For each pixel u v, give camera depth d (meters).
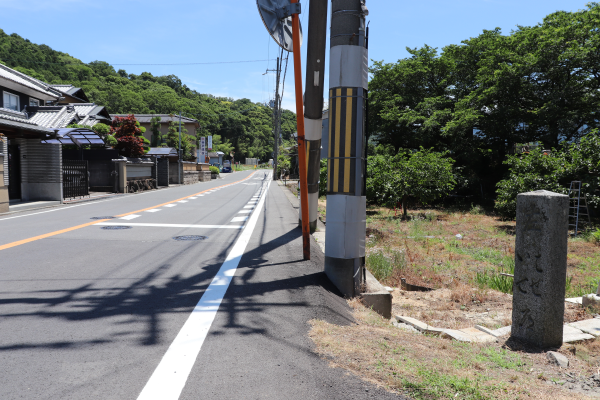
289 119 102.00
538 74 19.91
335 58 4.80
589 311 4.76
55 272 5.03
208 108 108.56
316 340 3.07
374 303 4.82
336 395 2.29
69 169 18.28
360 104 4.79
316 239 8.48
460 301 5.68
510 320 4.61
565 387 2.76
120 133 27.97
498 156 23.34
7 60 52.16
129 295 4.14
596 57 17.39
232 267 5.54
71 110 22.52
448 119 21.75
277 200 19.61
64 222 9.92
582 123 19.42
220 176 67.12
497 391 2.46
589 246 10.40
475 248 9.95
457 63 24.05
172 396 2.23
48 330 3.16
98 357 2.71
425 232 12.52
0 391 2.24
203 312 3.65
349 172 4.80
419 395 2.32
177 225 9.88
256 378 2.46
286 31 6.20
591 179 12.55
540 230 3.48
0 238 7.43
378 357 2.84
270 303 3.94
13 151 15.70
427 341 3.47
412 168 15.14
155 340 3.01
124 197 19.66
